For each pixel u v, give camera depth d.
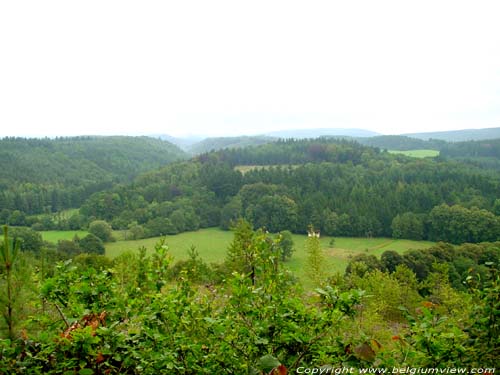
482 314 3.46
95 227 61.34
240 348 3.44
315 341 3.23
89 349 2.88
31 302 3.74
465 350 3.10
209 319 3.31
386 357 3.35
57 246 48.94
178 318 3.48
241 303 3.50
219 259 47.22
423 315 3.38
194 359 3.27
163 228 66.00
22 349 3.01
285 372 2.58
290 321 3.38
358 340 3.20
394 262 36.75
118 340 3.08
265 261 4.19
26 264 3.87
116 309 3.56
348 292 3.20
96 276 3.80
